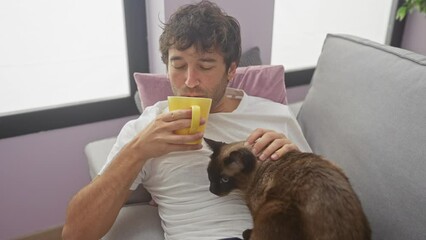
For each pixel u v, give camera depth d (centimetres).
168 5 146
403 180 102
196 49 95
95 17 156
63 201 171
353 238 79
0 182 155
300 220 81
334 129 129
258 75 134
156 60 164
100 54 163
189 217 99
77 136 163
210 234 96
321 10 207
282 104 127
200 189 101
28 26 144
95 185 96
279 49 203
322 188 82
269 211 85
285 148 97
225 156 98
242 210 101
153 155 92
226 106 114
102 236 100
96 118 164
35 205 166
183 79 99
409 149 102
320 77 145
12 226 164
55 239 173
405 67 112
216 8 105
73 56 157
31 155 156
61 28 150
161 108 111
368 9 225
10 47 144
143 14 161
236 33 105
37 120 151
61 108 155
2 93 148
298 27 204
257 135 103
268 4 170
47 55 152
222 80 104
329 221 79
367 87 121
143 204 119
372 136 114
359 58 129
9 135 148
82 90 164
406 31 237
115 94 172
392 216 104
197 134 89
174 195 102
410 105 106
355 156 118
